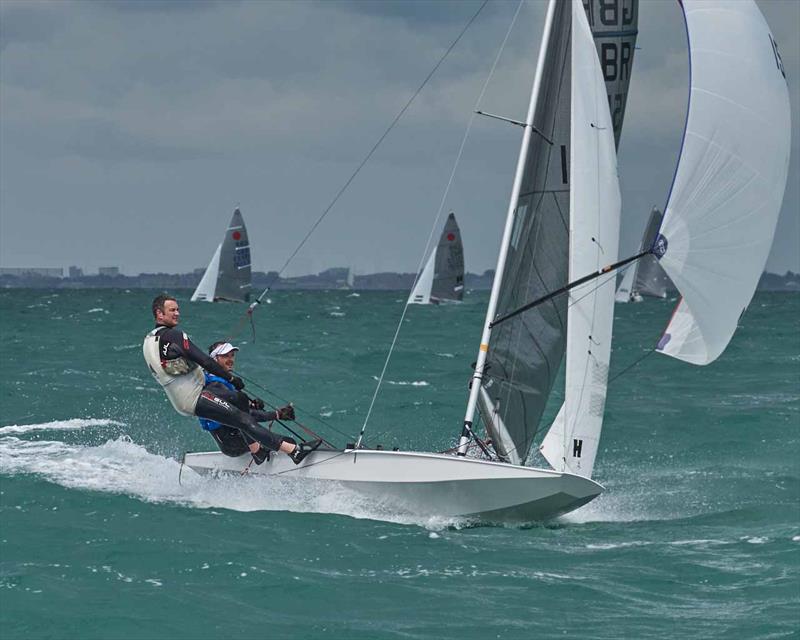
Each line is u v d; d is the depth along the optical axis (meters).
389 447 55.47
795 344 132.62
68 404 65.00
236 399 36.97
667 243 35.97
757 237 36.16
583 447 37.88
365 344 125.38
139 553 29.86
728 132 35.59
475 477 35.59
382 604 26.36
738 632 24.69
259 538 32.56
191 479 39.38
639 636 24.36
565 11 38.38
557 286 38.38
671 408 70.88
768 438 58.50
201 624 24.30
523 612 26.08
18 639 23.03
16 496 37.09
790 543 34.19
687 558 32.22
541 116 38.41
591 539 35.00
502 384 38.91
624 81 39.06
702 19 35.88
